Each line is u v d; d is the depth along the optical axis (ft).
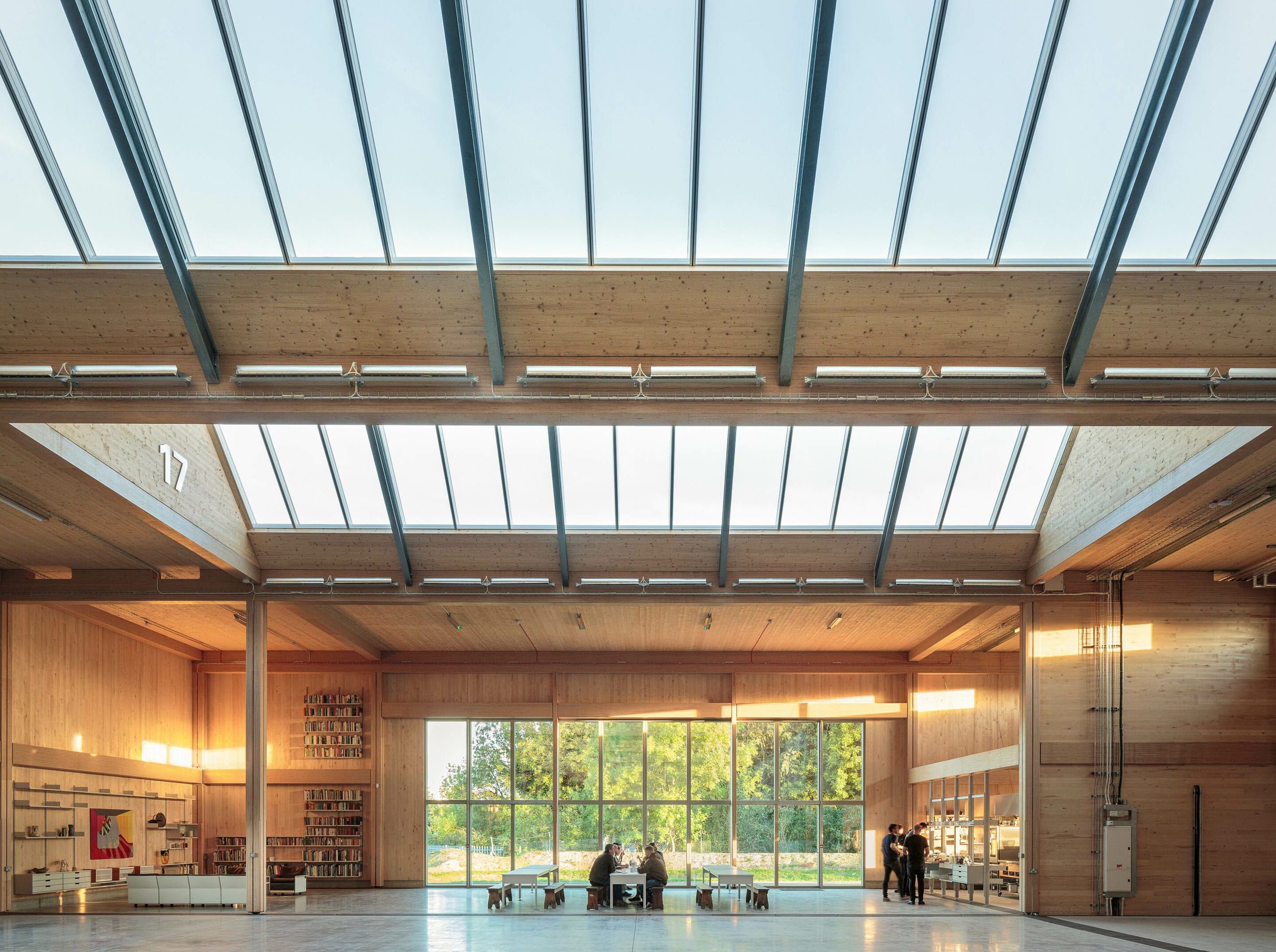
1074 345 50.78
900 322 51.55
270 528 75.15
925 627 94.73
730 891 98.73
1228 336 51.06
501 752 107.55
